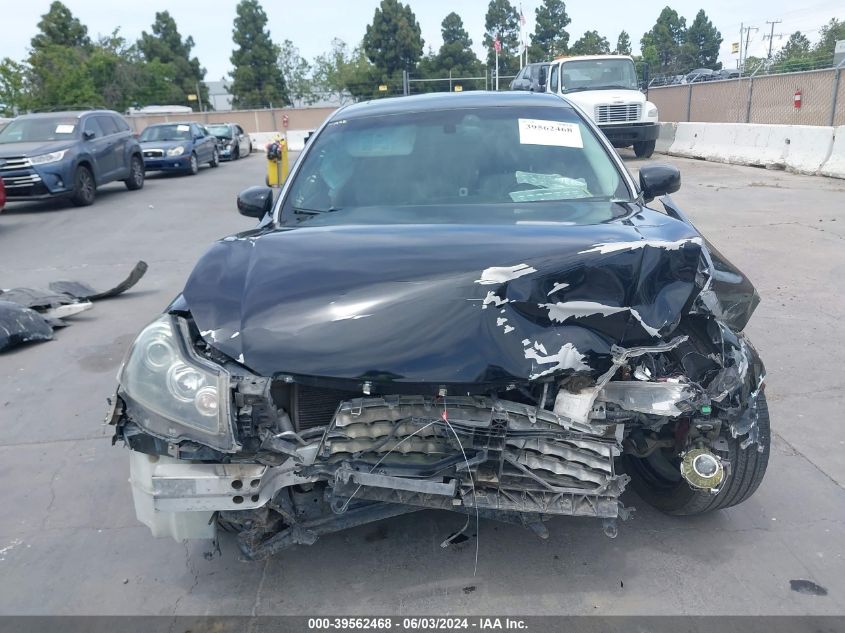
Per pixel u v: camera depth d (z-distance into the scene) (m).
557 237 2.93
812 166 14.52
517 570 3.14
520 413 2.63
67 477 4.14
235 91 69.50
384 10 60.16
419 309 2.66
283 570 3.19
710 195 12.45
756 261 8.03
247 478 2.52
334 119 4.37
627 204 3.61
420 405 2.63
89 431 4.73
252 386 2.51
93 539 3.52
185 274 8.98
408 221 3.38
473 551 3.28
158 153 21.00
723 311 3.35
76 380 5.65
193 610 2.99
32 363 6.07
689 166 17.30
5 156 14.19
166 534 2.69
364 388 2.58
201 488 2.53
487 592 3.01
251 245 3.15
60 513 3.77
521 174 3.82
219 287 2.87
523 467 2.60
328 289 2.75
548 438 2.62
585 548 3.28
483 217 3.39
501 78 50.81
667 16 90.25
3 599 3.11
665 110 25.02
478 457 2.59
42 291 7.58
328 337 2.62
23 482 4.11
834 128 14.27
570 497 2.62
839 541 3.30
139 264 7.93
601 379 2.65
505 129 4.10
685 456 2.81
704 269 2.94
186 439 2.49
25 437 4.69
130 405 2.57
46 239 11.72
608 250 2.76
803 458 4.04
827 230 9.30
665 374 2.90
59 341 6.61
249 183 18.95
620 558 3.21
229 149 27.25
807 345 5.67
